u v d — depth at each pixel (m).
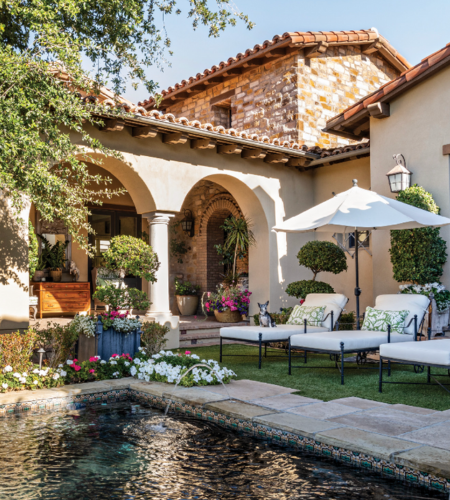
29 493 3.07
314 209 7.11
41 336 6.26
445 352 4.85
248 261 11.23
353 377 6.24
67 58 5.06
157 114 7.91
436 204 8.23
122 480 3.28
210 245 12.74
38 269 11.02
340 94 12.17
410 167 8.63
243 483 3.22
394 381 5.98
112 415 4.91
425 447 3.41
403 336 6.45
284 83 11.53
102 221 12.15
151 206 8.63
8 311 6.86
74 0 5.07
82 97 6.81
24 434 4.27
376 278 9.14
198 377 5.66
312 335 6.30
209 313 12.41
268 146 9.44
